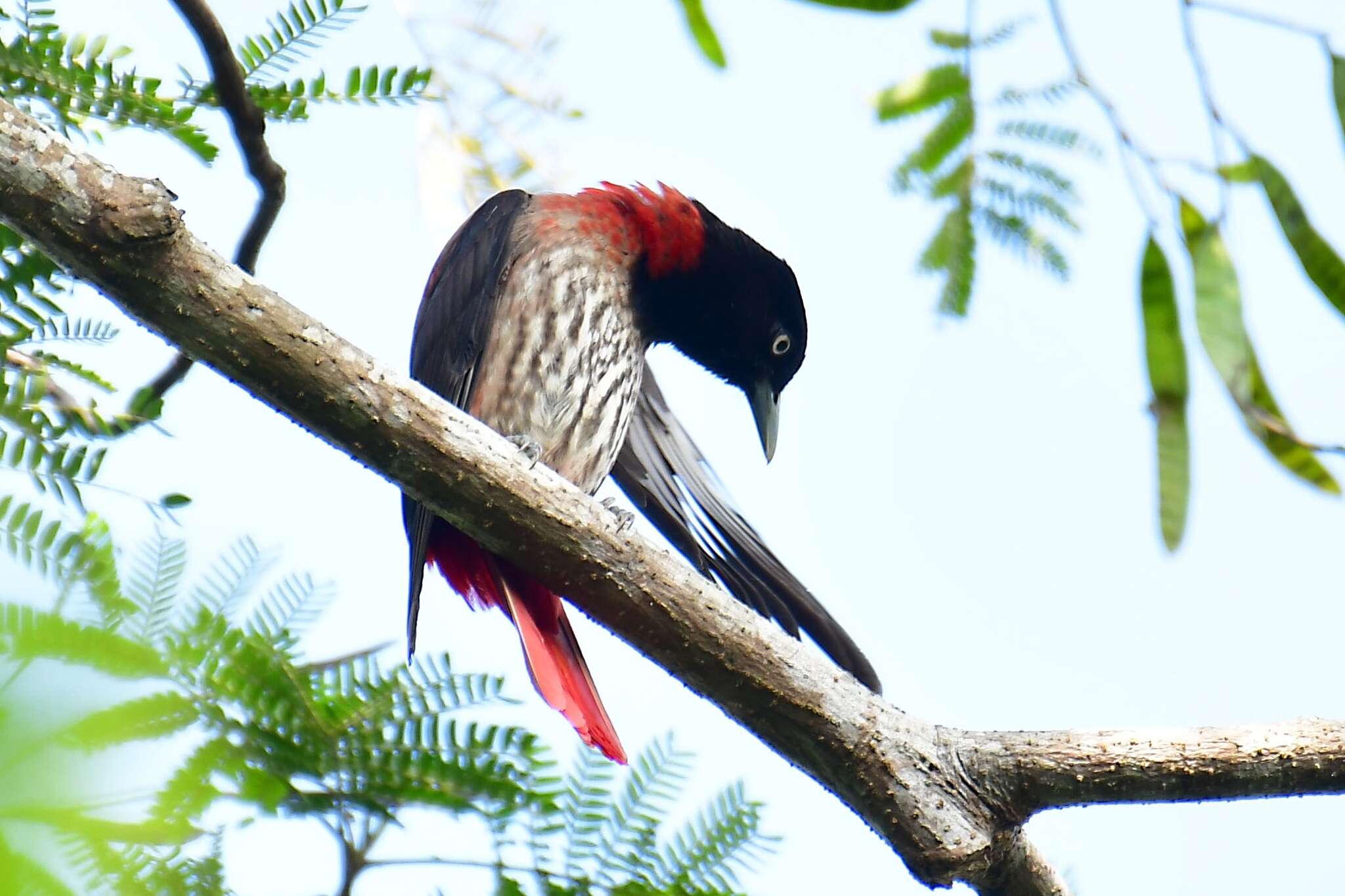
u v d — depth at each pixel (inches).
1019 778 302.4
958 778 303.9
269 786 230.8
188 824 212.4
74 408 258.1
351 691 244.7
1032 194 341.1
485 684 248.5
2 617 185.9
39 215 251.4
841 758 304.0
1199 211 297.7
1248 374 295.6
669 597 302.7
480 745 244.5
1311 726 298.8
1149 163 299.4
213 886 205.9
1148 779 297.7
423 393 286.5
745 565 406.0
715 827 251.8
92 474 249.8
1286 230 293.6
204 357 270.2
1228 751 296.2
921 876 304.3
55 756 156.3
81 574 225.6
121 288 260.7
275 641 247.3
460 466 289.1
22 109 278.2
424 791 241.8
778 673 303.3
